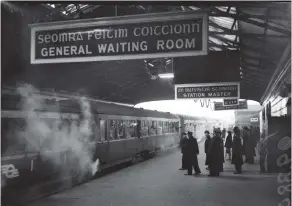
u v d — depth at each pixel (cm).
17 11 939
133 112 1778
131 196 866
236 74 1103
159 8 1034
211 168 1213
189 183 1060
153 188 977
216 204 773
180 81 1166
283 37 824
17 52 1095
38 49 535
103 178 1169
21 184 774
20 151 776
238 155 1268
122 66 1834
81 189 961
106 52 512
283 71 1061
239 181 1082
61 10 1041
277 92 1314
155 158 1909
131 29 504
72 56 524
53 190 919
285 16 676
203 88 1186
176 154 2180
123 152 1577
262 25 770
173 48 488
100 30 515
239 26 877
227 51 1102
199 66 1141
